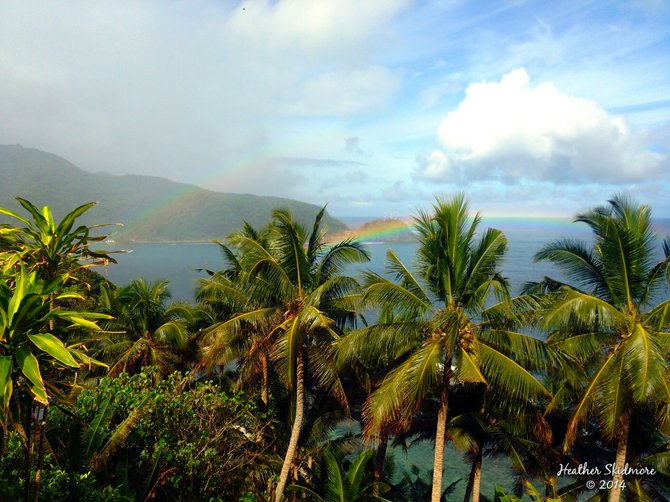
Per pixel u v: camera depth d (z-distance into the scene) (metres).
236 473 16.86
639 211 14.97
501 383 13.71
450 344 13.61
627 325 14.15
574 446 17.88
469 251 15.27
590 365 16.06
